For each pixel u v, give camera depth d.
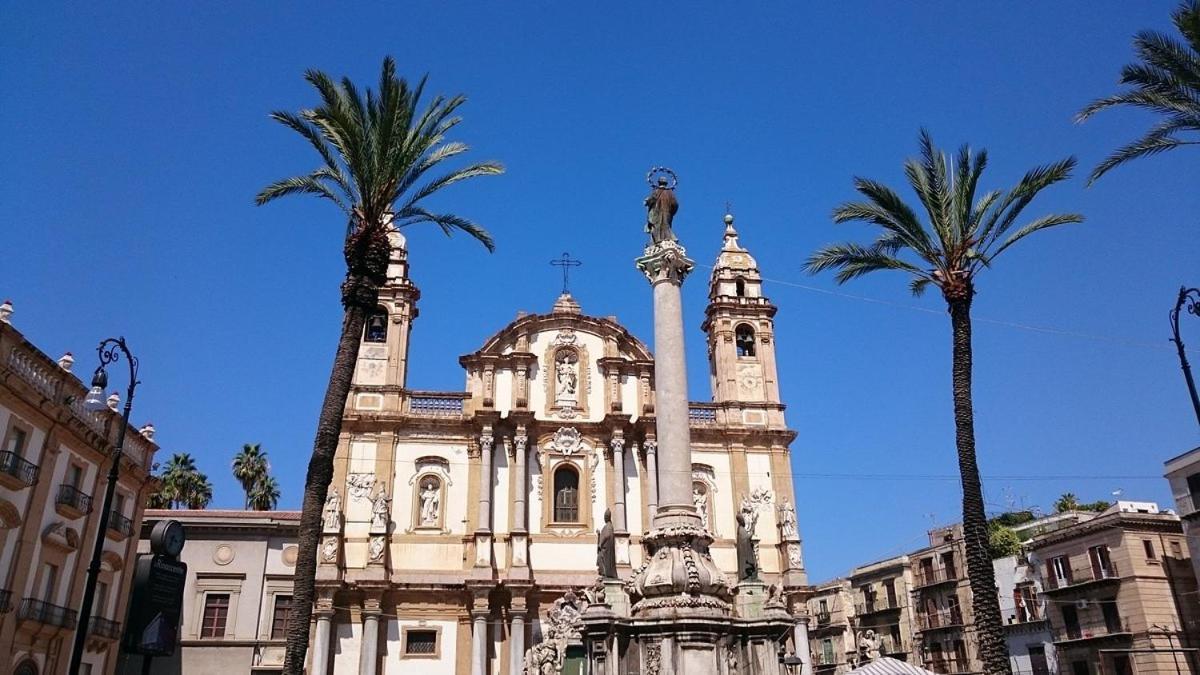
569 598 34.16
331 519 47.91
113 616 43.84
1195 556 48.47
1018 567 60.00
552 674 30.52
